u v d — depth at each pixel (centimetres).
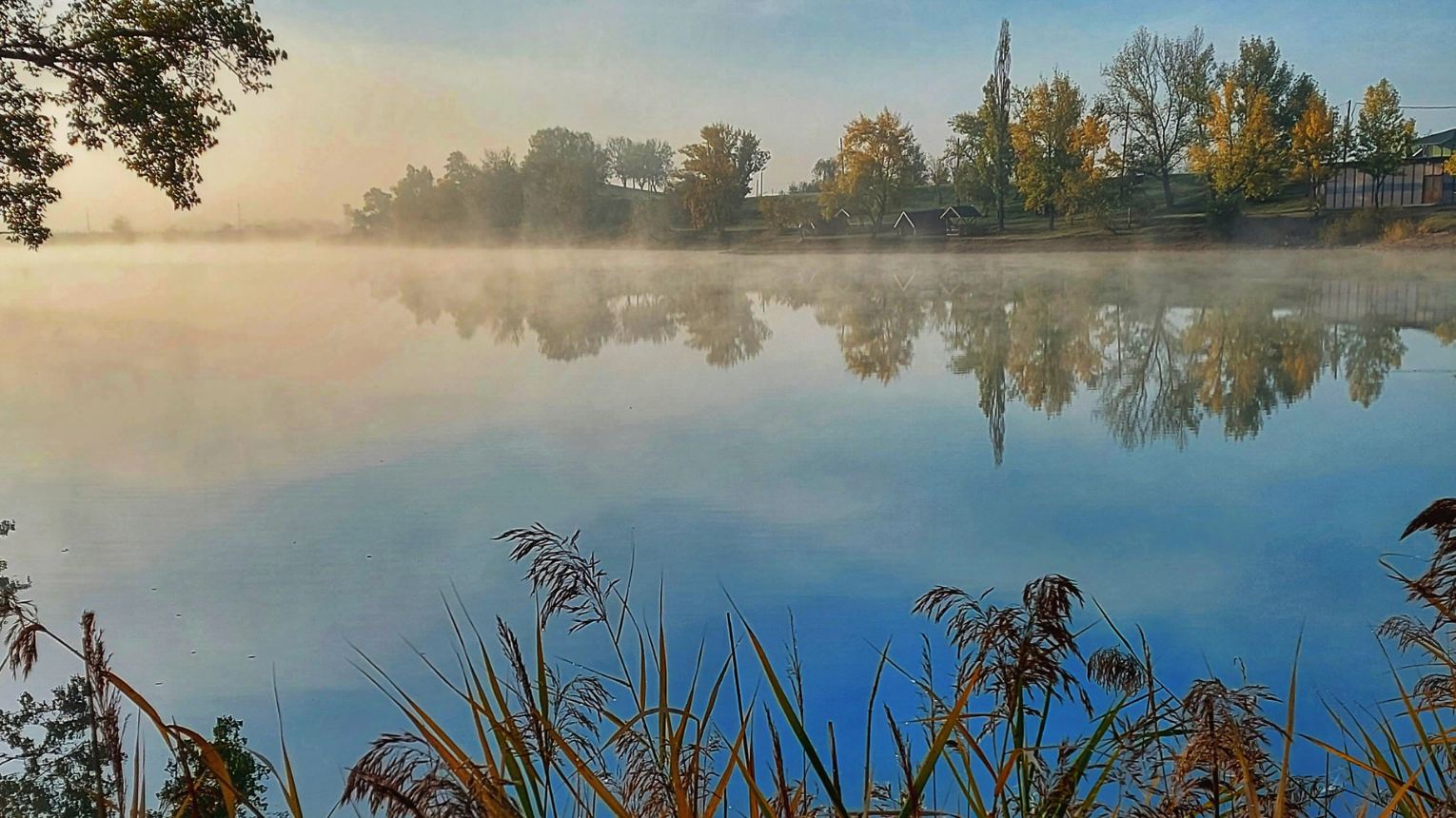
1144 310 3806
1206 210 5738
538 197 9862
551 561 184
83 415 1975
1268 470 1345
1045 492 1231
